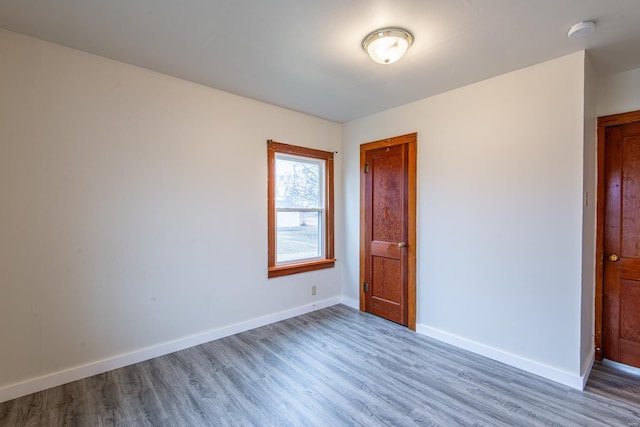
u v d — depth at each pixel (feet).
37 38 6.89
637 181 7.95
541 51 7.23
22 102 6.77
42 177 6.99
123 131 8.04
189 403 6.61
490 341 8.73
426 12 5.81
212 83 9.28
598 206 8.40
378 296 12.01
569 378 7.31
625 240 8.12
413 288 10.59
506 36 6.62
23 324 6.82
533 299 7.94
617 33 6.44
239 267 10.34
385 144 11.55
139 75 8.25
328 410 6.40
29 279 6.88
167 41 6.97
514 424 5.96
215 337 9.79
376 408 6.47
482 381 7.50
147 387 7.18
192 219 9.27
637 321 7.97
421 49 7.17
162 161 8.68
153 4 5.64
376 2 5.53
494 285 8.65
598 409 6.41
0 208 6.56
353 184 12.99
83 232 7.52
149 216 8.48
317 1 5.51
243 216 10.40
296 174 12.35
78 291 7.47
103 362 7.81
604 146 8.35
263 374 7.78
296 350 9.11
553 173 7.61
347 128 13.25
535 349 7.89
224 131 9.89
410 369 8.06
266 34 6.64
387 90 9.68
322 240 13.23
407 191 10.84
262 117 10.83
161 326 8.74
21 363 6.81
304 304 12.32
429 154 10.19
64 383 7.27
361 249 12.62
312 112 11.93
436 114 10.00
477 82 8.98
